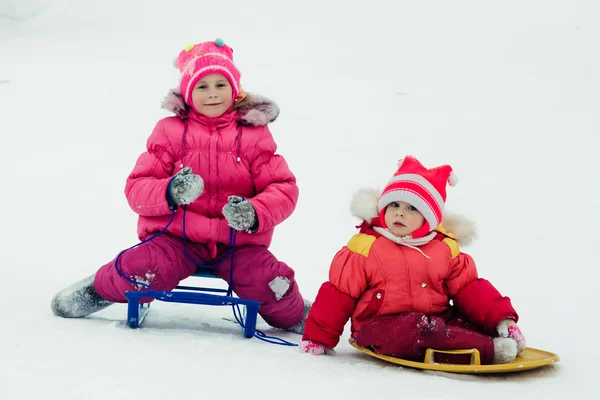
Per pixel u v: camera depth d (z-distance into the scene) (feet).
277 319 11.51
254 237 11.48
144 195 11.09
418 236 10.48
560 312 12.94
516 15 50.93
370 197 10.72
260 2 55.11
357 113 30.37
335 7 53.36
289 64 39.22
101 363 8.30
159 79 35.96
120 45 44.19
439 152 25.49
